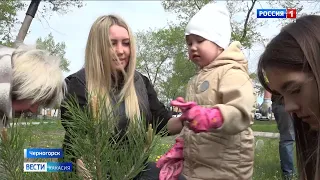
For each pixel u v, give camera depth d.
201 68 3.03
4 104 1.73
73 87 2.51
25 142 1.73
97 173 1.66
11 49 1.89
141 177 2.14
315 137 1.51
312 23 1.33
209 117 2.21
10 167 1.67
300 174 1.62
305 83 1.28
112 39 2.65
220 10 3.02
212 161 2.65
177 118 2.62
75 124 1.63
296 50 1.28
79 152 1.65
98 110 1.63
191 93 2.90
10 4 13.96
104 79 2.58
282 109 4.91
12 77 1.78
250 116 2.37
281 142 5.07
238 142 2.64
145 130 1.77
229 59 2.73
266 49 1.36
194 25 2.95
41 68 1.84
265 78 1.44
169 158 2.68
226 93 2.49
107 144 1.65
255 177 5.11
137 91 2.85
